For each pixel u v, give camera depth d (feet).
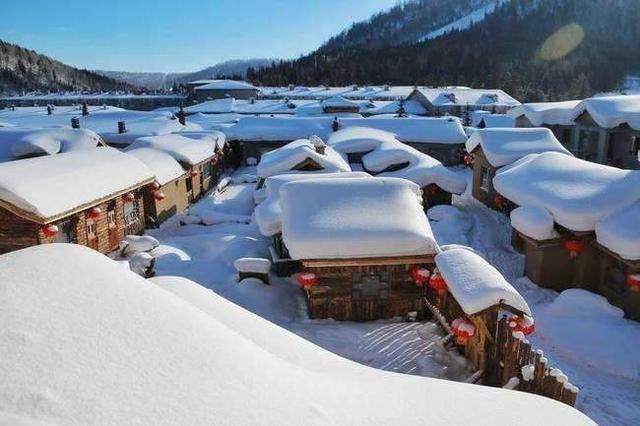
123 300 14.03
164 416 10.98
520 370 25.55
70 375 11.28
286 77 435.12
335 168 66.28
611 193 41.68
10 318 12.32
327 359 18.22
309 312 37.91
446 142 105.09
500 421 13.67
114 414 10.67
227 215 66.44
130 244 49.55
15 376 10.87
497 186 56.70
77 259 15.46
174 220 67.36
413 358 31.50
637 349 33.14
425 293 37.06
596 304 38.47
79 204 46.06
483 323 28.40
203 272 44.27
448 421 13.35
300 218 36.58
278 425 11.66
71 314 12.98
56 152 74.18
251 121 113.19
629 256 36.22
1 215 42.32
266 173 66.49
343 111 177.06
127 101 266.98
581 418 14.47
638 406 28.07
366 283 36.65
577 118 93.04
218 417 11.36
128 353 12.37
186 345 13.24
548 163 53.01
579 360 33.27
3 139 76.02
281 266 44.93
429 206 71.00
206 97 251.60
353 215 36.52
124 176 55.83
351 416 12.82
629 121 79.56
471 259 32.40
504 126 130.11
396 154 76.48
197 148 82.69
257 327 19.60
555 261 45.19
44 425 9.41
